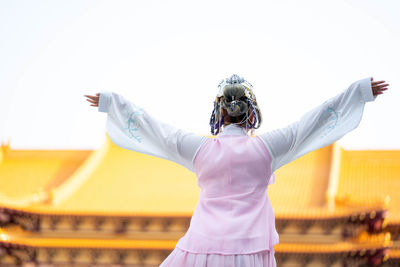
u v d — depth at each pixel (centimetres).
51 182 3753
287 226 3044
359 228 2947
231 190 476
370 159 3588
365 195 3259
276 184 3400
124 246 3212
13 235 3306
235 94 502
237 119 512
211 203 475
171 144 500
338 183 3391
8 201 3212
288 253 3000
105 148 3916
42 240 3291
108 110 528
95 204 3384
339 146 3569
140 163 3866
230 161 478
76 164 3931
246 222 459
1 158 3938
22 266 3347
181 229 3225
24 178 3800
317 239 3008
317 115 494
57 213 3275
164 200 3447
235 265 444
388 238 2858
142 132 522
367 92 493
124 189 3575
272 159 485
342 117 495
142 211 3216
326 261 2980
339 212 2933
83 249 3269
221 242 450
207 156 486
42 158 3978
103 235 3281
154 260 3225
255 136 498
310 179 3422
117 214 3238
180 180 3694
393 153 3559
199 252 454
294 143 487
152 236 3244
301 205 3127
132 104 530
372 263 2912
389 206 3127
